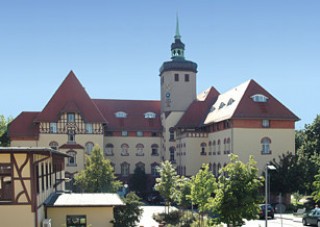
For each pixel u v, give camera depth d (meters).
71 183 50.34
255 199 21.05
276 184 44.84
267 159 50.47
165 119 68.50
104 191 39.22
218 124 55.75
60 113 58.41
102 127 59.72
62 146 56.41
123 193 48.91
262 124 50.88
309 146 59.81
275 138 51.06
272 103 52.19
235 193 20.98
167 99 68.88
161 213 39.25
